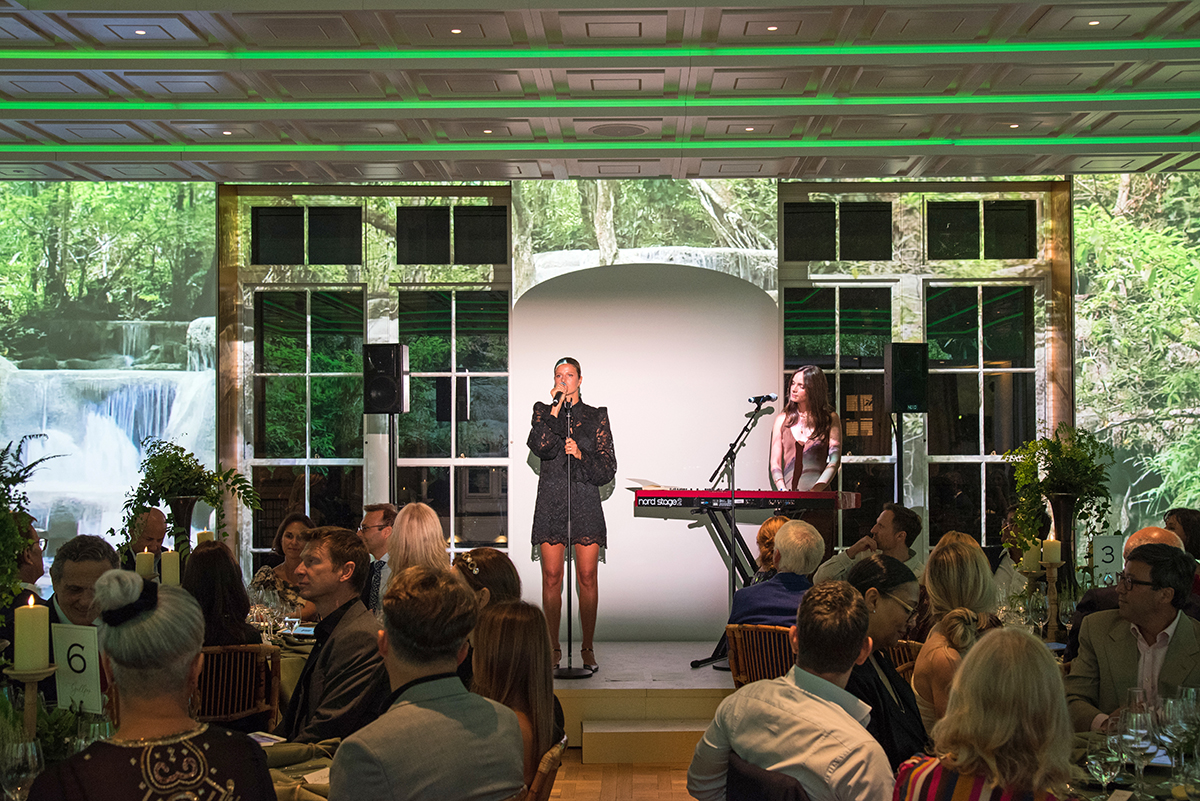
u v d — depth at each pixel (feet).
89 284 25.05
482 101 17.74
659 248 25.04
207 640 12.44
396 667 6.91
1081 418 24.58
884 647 10.24
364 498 25.90
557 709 9.23
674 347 25.64
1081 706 11.16
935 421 25.84
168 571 13.85
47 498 24.77
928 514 25.58
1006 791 5.93
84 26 14.69
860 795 7.03
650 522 25.48
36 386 24.94
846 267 25.72
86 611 12.08
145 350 25.07
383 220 26.22
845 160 20.25
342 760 6.36
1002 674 6.04
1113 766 8.89
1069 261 25.05
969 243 26.00
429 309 26.32
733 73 16.20
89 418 24.95
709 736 8.02
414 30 14.93
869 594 10.03
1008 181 25.58
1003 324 25.94
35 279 25.03
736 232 25.04
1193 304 24.47
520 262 25.20
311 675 10.94
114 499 24.84
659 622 25.40
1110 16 14.38
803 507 21.79
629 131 18.92
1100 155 19.72
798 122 18.22
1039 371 25.72
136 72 16.03
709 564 25.41
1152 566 10.75
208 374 25.11
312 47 15.65
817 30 14.96
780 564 15.26
